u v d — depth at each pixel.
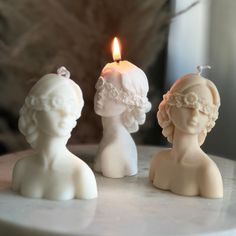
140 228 0.23
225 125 0.49
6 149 0.48
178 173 0.28
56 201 0.26
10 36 0.46
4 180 0.29
